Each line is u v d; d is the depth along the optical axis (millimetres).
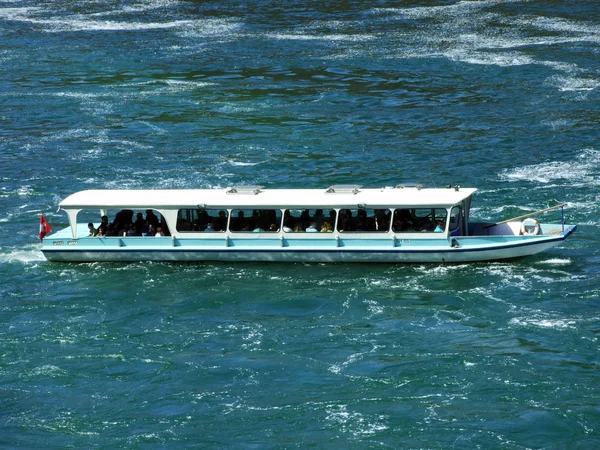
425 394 126562
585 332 142500
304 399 126375
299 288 161250
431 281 161750
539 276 162375
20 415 124938
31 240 187875
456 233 168375
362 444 115812
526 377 129750
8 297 161125
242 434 119062
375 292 158625
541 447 114688
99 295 161125
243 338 144625
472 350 137875
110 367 137000
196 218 171625
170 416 123750
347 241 168000
